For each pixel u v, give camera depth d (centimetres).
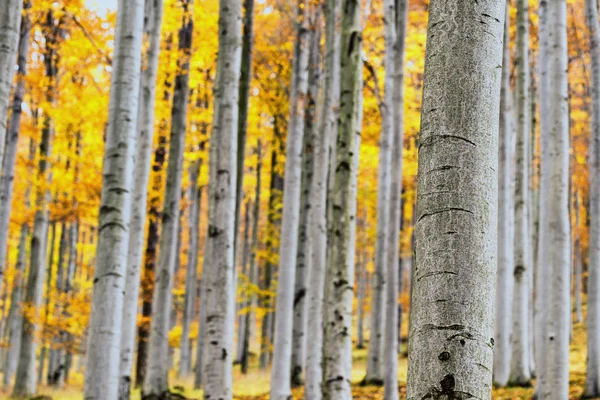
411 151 1767
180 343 1933
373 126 1529
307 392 827
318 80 1225
